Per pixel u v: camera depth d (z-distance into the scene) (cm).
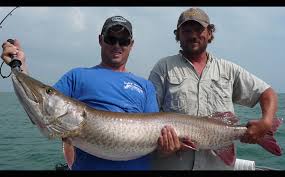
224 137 149
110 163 133
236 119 152
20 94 122
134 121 134
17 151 381
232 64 160
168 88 157
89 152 131
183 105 154
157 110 143
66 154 126
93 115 129
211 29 160
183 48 157
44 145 418
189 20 152
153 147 138
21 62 123
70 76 135
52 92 125
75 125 127
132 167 135
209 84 155
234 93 163
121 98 134
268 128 151
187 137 142
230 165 153
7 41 123
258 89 158
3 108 1336
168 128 137
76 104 128
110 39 137
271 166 307
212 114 151
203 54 158
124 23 137
